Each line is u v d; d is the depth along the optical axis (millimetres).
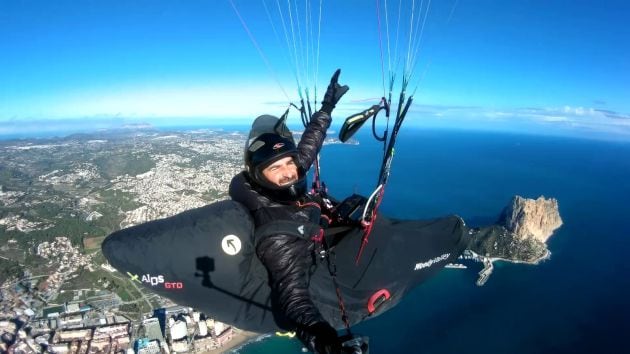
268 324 2518
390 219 3852
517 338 27672
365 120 3324
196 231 2486
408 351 25922
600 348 26906
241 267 2504
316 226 2561
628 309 31859
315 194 3514
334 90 3582
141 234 2496
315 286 2842
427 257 3480
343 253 3182
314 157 3277
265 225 2426
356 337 1732
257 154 2500
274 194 2586
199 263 2443
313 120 3428
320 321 2035
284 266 2342
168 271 2422
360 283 3064
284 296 2271
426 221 3844
